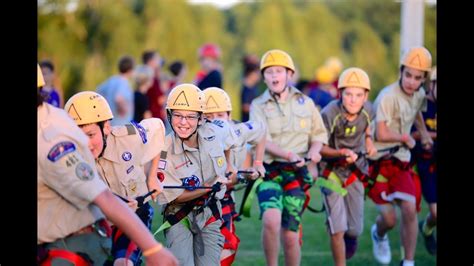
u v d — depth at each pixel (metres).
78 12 46.09
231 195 12.18
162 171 10.49
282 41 52.34
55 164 7.41
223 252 11.35
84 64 45.16
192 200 10.69
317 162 13.48
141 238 7.45
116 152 9.75
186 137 10.52
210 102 12.22
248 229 17.75
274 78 13.33
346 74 13.84
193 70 48.44
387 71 53.62
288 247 12.96
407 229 14.31
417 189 14.87
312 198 22.09
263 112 13.45
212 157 10.74
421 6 23.25
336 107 13.95
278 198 12.81
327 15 53.75
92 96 9.41
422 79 14.38
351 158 13.64
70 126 7.63
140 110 24.62
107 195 7.50
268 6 53.12
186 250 10.67
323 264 14.60
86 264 8.00
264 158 13.21
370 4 54.88
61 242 7.89
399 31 54.94
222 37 51.28
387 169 14.47
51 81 19.44
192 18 50.44
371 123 14.39
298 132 13.49
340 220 13.52
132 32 47.12
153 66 25.64
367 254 15.63
